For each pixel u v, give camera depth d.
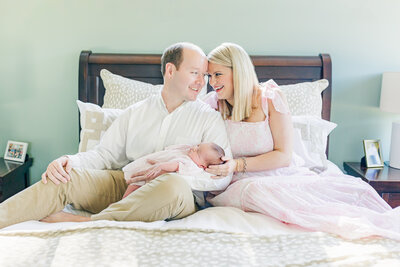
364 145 2.47
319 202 1.58
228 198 1.70
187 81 1.73
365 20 2.56
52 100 2.63
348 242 1.30
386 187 2.17
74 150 2.69
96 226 1.29
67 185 1.57
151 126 1.84
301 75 2.53
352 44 2.58
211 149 1.65
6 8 2.53
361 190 1.69
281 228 1.45
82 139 2.03
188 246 1.23
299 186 1.68
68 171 1.60
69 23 2.54
